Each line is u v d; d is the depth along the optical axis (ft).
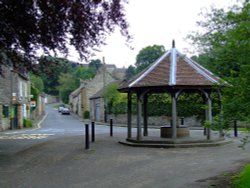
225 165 34.22
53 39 42.14
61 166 36.19
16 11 39.06
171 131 58.70
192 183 26.86
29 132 90.12
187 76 53.36
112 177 30.37
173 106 53.06
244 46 20.13
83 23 40.73
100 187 26.78
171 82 52.24
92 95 200.03
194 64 56.39
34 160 40.22
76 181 29.07
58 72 50.34
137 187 26.43
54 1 37.78
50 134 80.94
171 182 27.55
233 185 25.50
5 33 42.42
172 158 40.29
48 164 37.50
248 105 20.75
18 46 44.55
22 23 40.32
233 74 21.47
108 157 41.93
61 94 357.82
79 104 234.38
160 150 48.01
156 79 54.65
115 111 143.64
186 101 103.04
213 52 22.26
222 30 21.33
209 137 53.67
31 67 47.26
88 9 40.63
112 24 42.88
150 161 38.45
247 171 27.61
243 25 19.52
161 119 118.42
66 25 40.81
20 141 62.85
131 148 50.52
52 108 354.13
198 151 46.06
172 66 55.93
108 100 152.05
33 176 31.37
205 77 53.06
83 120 172.96
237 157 39.60
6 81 109.09
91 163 37.78
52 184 28.09
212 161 37.14
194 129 97.55
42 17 39.32
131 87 54.85
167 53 60.29
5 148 51.83
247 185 24.12
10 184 28.40
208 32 22.17
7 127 106.32
